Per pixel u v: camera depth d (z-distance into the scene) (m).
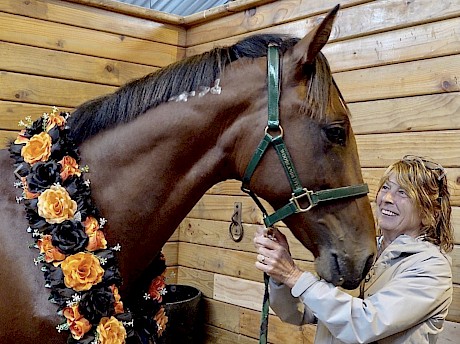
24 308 0.92
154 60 2.38
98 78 2.21
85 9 2.17
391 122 1.64
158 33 2.39
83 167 1.00
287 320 1.33
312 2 1.89
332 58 1.82
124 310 1.01
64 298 0.90
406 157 1.30
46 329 0.91
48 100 2.09
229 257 2.19
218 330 2.23
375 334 1.04
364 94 1.72
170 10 2.73
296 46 1.00
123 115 1.03
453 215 1.48
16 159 1.01
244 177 1.02
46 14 2.07
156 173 1.01
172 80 1.03
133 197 1.00
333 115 0.99
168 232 1.05
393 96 1.64
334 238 1.00
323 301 1.06
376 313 1.05
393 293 1.08
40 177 0.96
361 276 1.00
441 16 1.53
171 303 2.03
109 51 2.24
